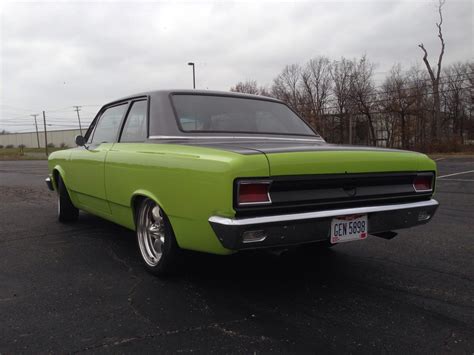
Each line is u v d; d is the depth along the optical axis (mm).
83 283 3482
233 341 2490
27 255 4320
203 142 3455
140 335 2566
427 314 2881
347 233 2996
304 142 3820
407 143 42031
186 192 2941
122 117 4301
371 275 3689
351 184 3045
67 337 2549
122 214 4012
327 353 2355
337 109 50781
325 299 3139
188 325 2699
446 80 48250
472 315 2867
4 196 9164
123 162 3773
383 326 2695
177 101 3795
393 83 45781
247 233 2609
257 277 3604
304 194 2820
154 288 3340
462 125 48094
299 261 4078
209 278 3566
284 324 2715
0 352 2377
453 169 18125
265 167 2646
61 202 5742
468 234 5250
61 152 5633
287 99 54750
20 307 3004
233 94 4211
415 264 4016
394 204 3232
